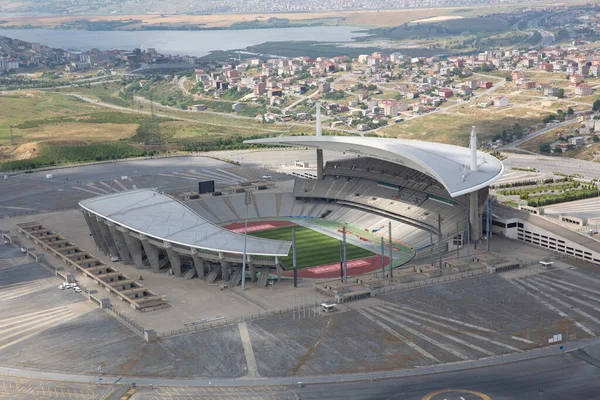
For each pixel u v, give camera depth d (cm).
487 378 16525
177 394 16238
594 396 15538
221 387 16512
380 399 15712
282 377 16900
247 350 18400
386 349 18188
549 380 16338
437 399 15638
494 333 18938
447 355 17762
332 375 16912
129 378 17100
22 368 17788
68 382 16988
